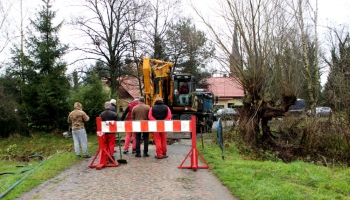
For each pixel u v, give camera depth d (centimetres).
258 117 1372
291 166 878
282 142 1384
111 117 918
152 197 607
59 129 2050
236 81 1429
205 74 3275
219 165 865
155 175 777
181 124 867
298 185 675
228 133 1438
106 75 2709
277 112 1343
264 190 607
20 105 2050
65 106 2000
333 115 1323
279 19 1356
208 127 2012
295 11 1448
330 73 1412
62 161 944
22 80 2048
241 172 774
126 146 1085
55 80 1994
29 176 769
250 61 1338
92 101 1906
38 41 2050
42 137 1934
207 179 736
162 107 996
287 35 1366
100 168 846
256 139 1354
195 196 611
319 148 1321
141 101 1027
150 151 1133
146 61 1329
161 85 1491
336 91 1338
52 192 650
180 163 912
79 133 1009
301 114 1462
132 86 3244
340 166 1145
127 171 822
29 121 2023
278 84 1389
